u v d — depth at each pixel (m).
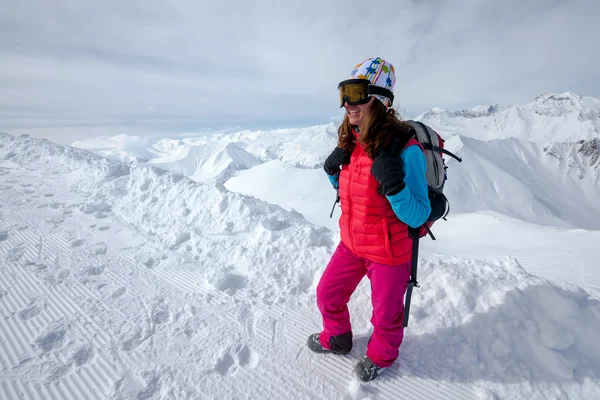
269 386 1.87
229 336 2.26
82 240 3.84
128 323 2.39
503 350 1.97
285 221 3.98
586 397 1.71
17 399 1.74
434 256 3.14
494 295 2.32
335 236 3.71
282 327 2.37
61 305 2.59
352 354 2.09
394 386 1.85
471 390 1.82
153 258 3.43
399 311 1.73
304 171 66.50
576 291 2.31
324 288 1.92
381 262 1.64
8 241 3.74
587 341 2.00
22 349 2.11
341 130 1.71
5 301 2.62
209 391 1.82
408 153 1.37
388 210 1.54
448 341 2.10
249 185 68.06
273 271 3.07
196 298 2.73
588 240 22.38
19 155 8.18
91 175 6.31
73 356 2.05
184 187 4.86
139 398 1.77
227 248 3.52
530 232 26.89
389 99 1.45
